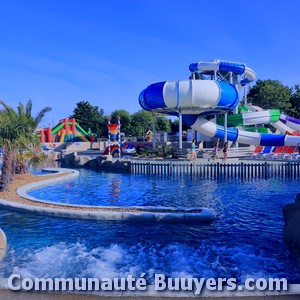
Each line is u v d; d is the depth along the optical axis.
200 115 40.00
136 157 35.50
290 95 80.44
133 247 9.18
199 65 43.75
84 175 26.69
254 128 46.25
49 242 9.63
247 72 47.06
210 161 30.11
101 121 91.62
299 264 7.95
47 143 58.38
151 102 35.56
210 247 9.16
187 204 15.17
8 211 12.98
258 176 24.44
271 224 11.53
